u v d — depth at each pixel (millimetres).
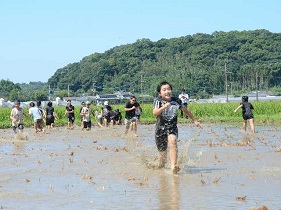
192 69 149500
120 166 12156
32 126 37219
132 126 24594
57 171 11453
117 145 18547
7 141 21844
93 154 15117
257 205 7496
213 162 12594
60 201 8102
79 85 162000
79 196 8484
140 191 8836
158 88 11547
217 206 7484
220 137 21734
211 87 138625
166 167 11773
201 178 10125
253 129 24969
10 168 12078
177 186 9258
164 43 169500
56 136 24953
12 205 7832
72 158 14070
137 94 130000
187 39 168375
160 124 11461
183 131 27438
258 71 142500
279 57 156500
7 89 149500
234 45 161375
